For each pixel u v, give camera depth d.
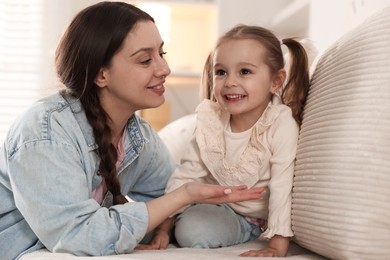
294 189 1.14
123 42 1.15
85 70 1.16
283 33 3.17
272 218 1.15
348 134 0.99
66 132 1.13
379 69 0.98
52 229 1.04
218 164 1.30
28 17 3.25
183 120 2.17
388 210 0.93
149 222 1.07
